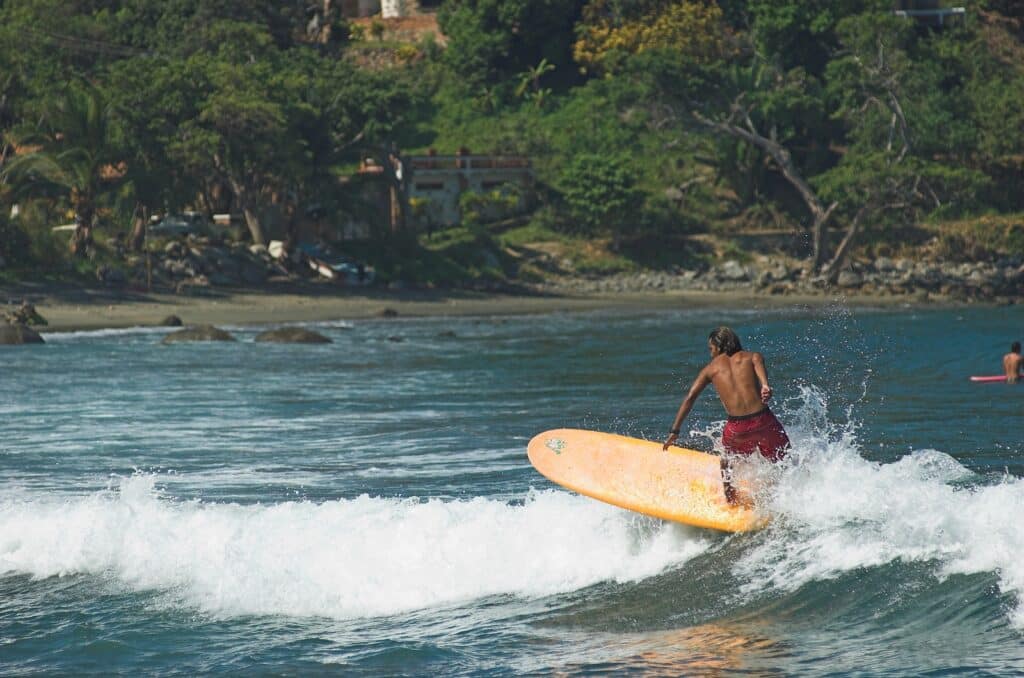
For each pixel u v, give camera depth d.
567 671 26.61
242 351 131.12
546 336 159.88
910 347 131.88
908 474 36.53
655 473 36.44
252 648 28.88
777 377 92.56
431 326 184.38
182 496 45.03
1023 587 28.14
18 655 28.86
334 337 157.12
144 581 33.88
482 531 35.44
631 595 31.17
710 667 26.27
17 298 196.62
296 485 47.41
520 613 30.67
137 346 137.25
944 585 28.81
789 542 32.19
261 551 34.91
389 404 79.44
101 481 48.97
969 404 73.88
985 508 32.25
